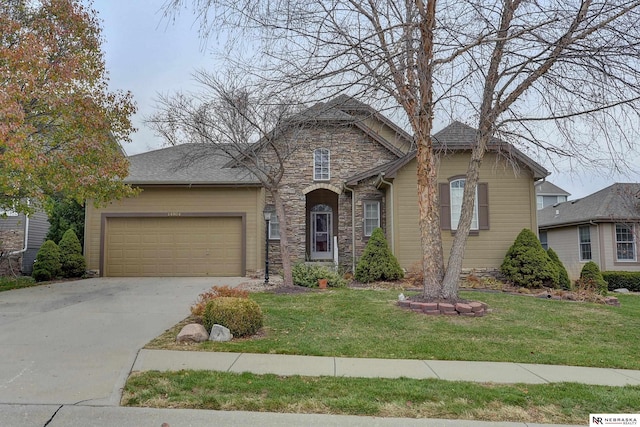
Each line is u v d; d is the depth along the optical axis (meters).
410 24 6.44
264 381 4.74
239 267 15.05
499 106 8.52
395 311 8.59
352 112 8.53
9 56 8.85
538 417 3.96
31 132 9.47
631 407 4.22
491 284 12.77
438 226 9.20
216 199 15.19
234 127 10.80
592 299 10.87
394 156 16.59
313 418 3.89
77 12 11.07
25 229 17.80
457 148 13.66
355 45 6.27
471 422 3.84
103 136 11.12
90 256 14.88
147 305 9.27
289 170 16.58
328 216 19.28
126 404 4.14
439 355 5.95
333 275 12.52
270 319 7.88
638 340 7.09
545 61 7.45
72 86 10.38
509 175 14.08
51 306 9.16
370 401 4.23
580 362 5.82
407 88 7.66
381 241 13.40
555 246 22.59
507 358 5.90
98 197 11.69
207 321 6.86
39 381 4.71
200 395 4.34
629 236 18.38
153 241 15.04
